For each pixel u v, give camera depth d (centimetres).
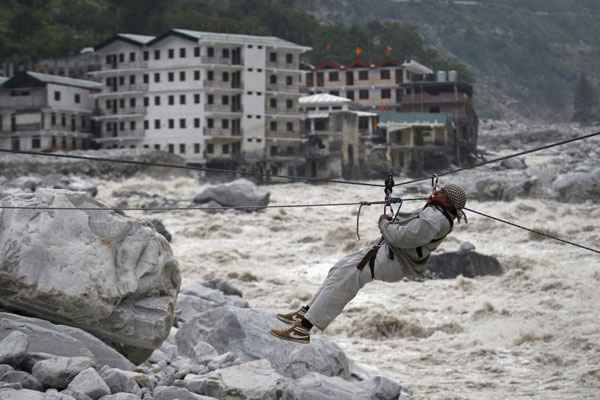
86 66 17375
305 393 2131
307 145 15338
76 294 2086
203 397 1945
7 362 1892
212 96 14562
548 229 7181
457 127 17425
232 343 2555
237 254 6234
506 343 3734
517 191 9619
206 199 8481
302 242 6981
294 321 1238
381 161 15988
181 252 6322
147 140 14862
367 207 9488
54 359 1903
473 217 7931
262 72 14712
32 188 8906
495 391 2995
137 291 2184
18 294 2081
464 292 4956
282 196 11300
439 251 5997
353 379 2648
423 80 18788
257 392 2055
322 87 18725
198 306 3300
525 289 5038
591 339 3706
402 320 3925
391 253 1219
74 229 2138
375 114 16288
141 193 9931
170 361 2361
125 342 2205
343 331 3931
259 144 14700
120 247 2181
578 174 9538
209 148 14638
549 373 3247
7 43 18912
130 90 14962
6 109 15050
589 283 5075
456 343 3719
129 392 1902
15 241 2091
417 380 3134
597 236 6962
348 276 1228
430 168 16600
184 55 14500
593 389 3014
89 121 15525
